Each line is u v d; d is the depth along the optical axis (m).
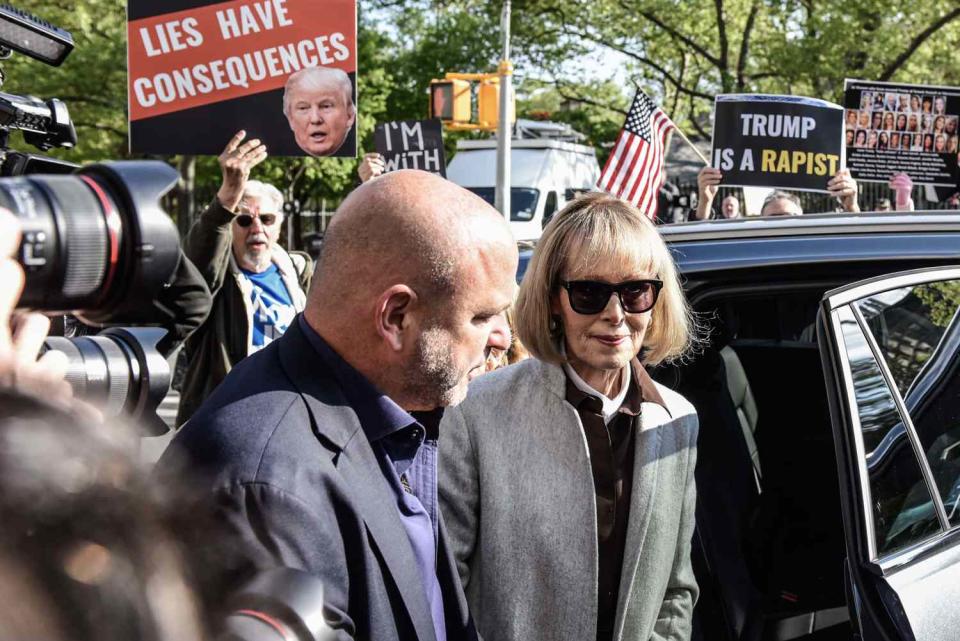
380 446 1.67
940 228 2.69
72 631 0.58
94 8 16.34
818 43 16.72
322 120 4.51
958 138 8.24
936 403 2.31
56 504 0.60
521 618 2.20
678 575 2.35
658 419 2.31
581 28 19.44
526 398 2.29
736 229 2.74
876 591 1.97
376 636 1.53
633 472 2.28
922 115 8.23
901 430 2.19
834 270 2.63
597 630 2.25
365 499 1.56
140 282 1.03
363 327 1.63
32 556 0.58
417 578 1.60
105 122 18.00
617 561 2.26
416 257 1.62
